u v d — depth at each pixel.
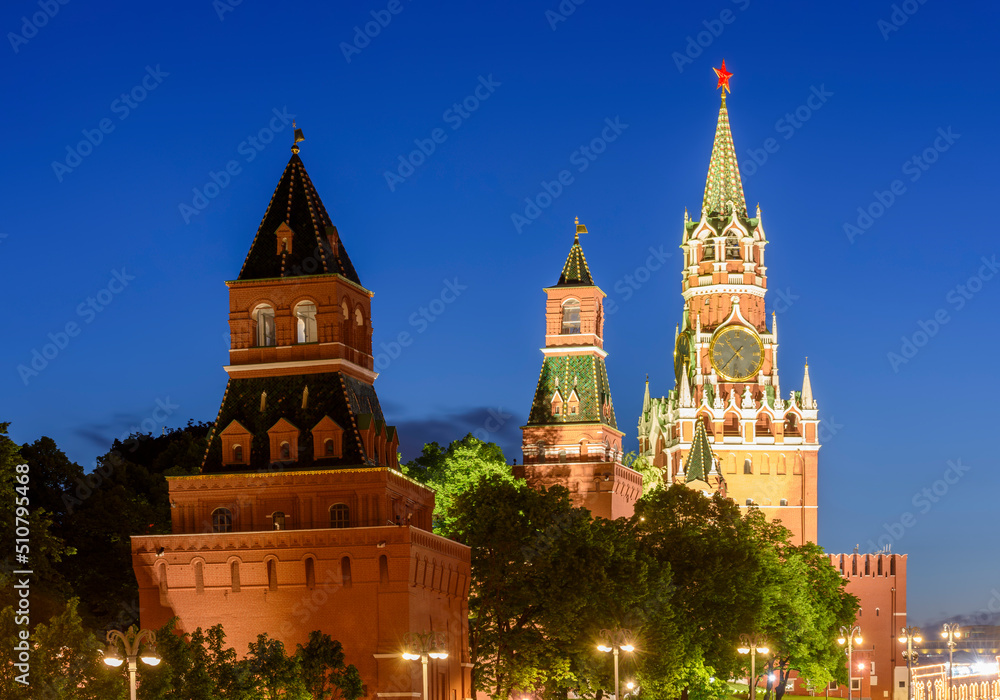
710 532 128.25
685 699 121.88
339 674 93.44
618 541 116.25
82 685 75.75
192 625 98.38
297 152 108.75
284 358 103.56
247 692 83.75
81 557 113.62
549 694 111.69
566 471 145.50
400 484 103.62
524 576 110.56
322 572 97.19
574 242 151.38
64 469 118.50
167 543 99.12
